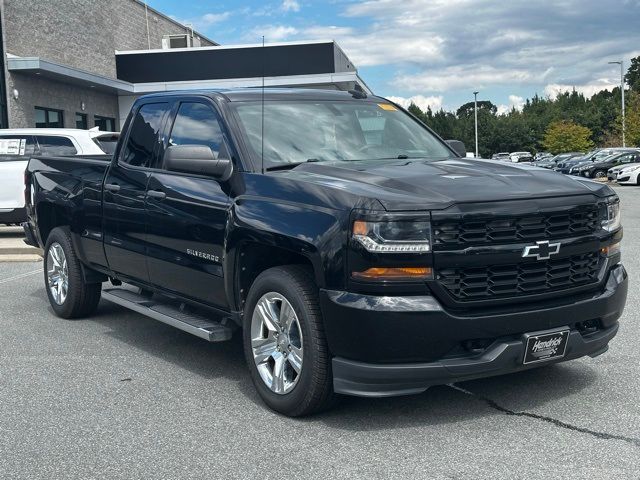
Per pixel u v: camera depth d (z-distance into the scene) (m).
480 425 4.30
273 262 4.84
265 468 3.79
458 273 4.04
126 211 5.98
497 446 4.00
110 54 33.34
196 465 3.85
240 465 3.84
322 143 5.32
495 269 4.11
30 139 13.22
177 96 5.84
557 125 98.69
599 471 3.66
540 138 123.25
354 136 5.51
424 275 3.95
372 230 3.95
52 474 3.78
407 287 3.95
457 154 5.88
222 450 4.04
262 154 5.00
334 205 4.15
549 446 3.99
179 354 6.01
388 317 3.92
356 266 3.99
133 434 4.30
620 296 4.61
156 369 5.59
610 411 4.48
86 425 4.45
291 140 5.22
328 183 4.37
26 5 26.25
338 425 4.36
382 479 3.63
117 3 34.34
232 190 4.90
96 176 6.50
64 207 6.93
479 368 4.04
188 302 5.53
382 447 4.02
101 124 31.70
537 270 4.22
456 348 4.09
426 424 4.34
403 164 4.98
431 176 4.47
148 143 5.97
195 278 5.27
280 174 4.72
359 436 4.19
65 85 28.00
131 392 5.05
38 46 27.05
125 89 30.94
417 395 4.82
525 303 4.22
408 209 3.96
